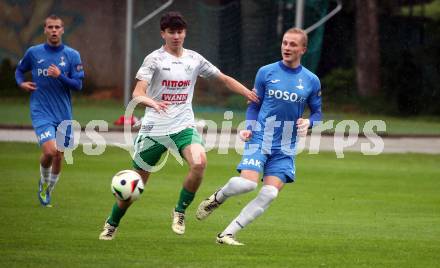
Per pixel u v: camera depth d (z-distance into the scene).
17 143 61.47
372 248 27.59
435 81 109.56
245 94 27.98
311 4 94.06
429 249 27.59
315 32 95.25
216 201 27.31
